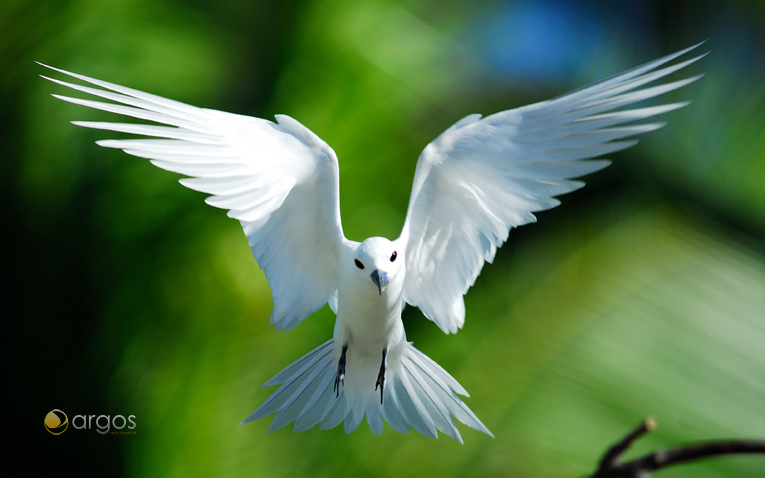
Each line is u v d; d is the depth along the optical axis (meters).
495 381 9.41
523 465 8.41
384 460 10.26
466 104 12.52
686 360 8.73
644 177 11.45
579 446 8.26
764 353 8.84
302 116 11.85
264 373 11.66
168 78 12.78
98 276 12.66
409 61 12.32
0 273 14.08
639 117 5.67
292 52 12.46
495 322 10.33
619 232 10.58
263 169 5.97
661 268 9.89
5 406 14.20
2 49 13.30
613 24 14.31
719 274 9.77
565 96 6.05
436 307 6.97
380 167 11.83
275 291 6.68
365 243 6.15
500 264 11.12
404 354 6.91
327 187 6.29
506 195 6.23
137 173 12.69
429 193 6.49
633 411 8.40
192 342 11.87
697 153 11.65
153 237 12.40
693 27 14.07
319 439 10.96
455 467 9.16
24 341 14.23
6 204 13.76
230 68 13.23
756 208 11.09
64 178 13.01
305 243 6.58
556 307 9.92
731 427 8.13
